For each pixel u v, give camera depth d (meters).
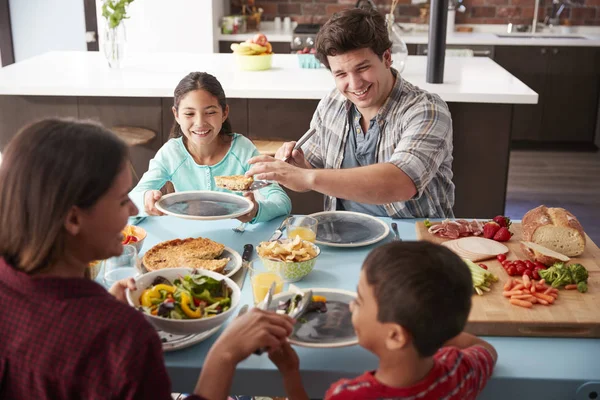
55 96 3.60
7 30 5.65
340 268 1.77
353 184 1.89
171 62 4.21
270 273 1.58
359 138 2.31
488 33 6.31
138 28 5.65
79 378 0.99
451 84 3.52
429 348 1.07
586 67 5.88
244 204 2.04
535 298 1.54
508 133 3.45
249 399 1.93
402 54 3.62
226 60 4.31
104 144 1.03
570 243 1.81
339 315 1.48
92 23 5.65
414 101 2.15
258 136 3.64
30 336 1.00
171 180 2.43
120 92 3.46
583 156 5.77
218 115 2.29
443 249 1.10
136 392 1.00
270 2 6.41
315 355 1.37
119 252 1.12
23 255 1.02
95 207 1.02
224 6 6.23
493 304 1.53
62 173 0.99
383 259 1.08
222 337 1.25
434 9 3.43
